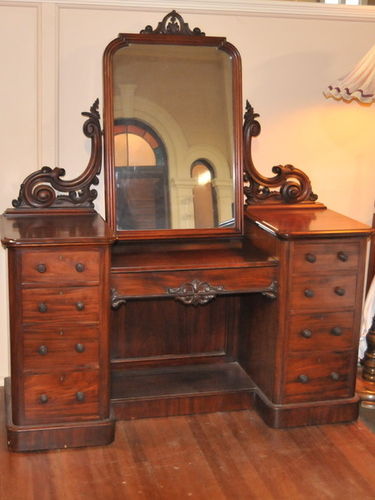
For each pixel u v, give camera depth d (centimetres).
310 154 314
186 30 281
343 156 318
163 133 281
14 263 234
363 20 305
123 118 277
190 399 279
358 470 243
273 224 265
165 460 247
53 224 263
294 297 261
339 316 268
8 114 279
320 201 321
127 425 271
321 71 306
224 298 304
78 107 284
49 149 284
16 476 234
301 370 269
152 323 298
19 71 276
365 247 264
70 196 282
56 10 274
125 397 274
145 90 279
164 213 282
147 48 278
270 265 260
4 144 281
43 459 245
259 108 304
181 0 285
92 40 280
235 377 295
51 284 239
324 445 260
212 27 292
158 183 281
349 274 264
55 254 237
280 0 298
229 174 288
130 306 293
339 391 276
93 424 252
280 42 299
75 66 281
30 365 244
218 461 247
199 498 224
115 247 277
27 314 239
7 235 238
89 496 224
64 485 229
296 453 254
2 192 285
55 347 245
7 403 274
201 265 253
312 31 301
